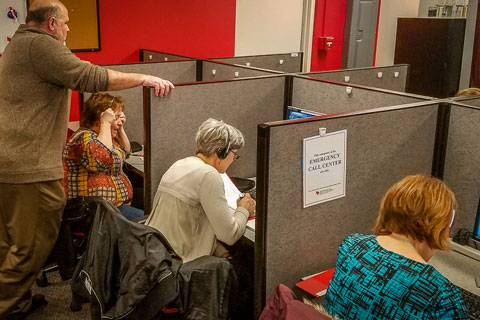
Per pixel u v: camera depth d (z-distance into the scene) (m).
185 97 2.13
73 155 2.38
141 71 3.02
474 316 1.39
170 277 1.54
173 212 1.82
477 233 1.70
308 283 1.65
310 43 5.14
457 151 1.84
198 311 1.63
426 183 1.24
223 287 1.67
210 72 3.16
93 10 3.75
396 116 1.77
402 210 1.22
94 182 2.42
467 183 1.82
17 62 1.96
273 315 1.20
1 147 1.98
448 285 1.12
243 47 4.69
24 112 1.98
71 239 2.19
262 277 1.62
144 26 4.04
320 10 5.12
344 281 1.21
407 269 1.14
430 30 4.79
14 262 2.11
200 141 1.87
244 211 1.91
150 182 2.12
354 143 1.69
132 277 1.50
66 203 2.16
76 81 1.99
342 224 1.77
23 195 2.03
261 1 4.70
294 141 1.55
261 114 2.42
